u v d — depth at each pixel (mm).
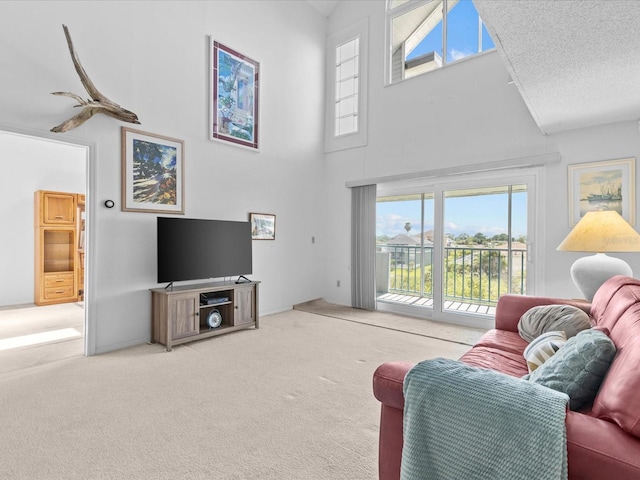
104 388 2416
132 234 3375
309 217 5449
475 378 1062
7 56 2658
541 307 2346
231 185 4312
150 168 3496
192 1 3895
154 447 1743
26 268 5469
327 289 5672
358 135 5273
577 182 3477
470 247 4242
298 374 2689
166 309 3283
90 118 3072
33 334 3770
